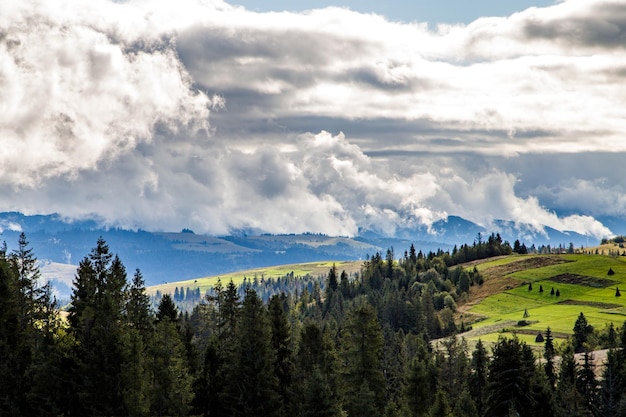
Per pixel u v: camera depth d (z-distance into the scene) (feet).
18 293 256.73
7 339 237.04
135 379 223.51
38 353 233.14
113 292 265.54
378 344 285.02
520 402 278.05
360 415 260.62
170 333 234.58
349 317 295.48
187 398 233.14
